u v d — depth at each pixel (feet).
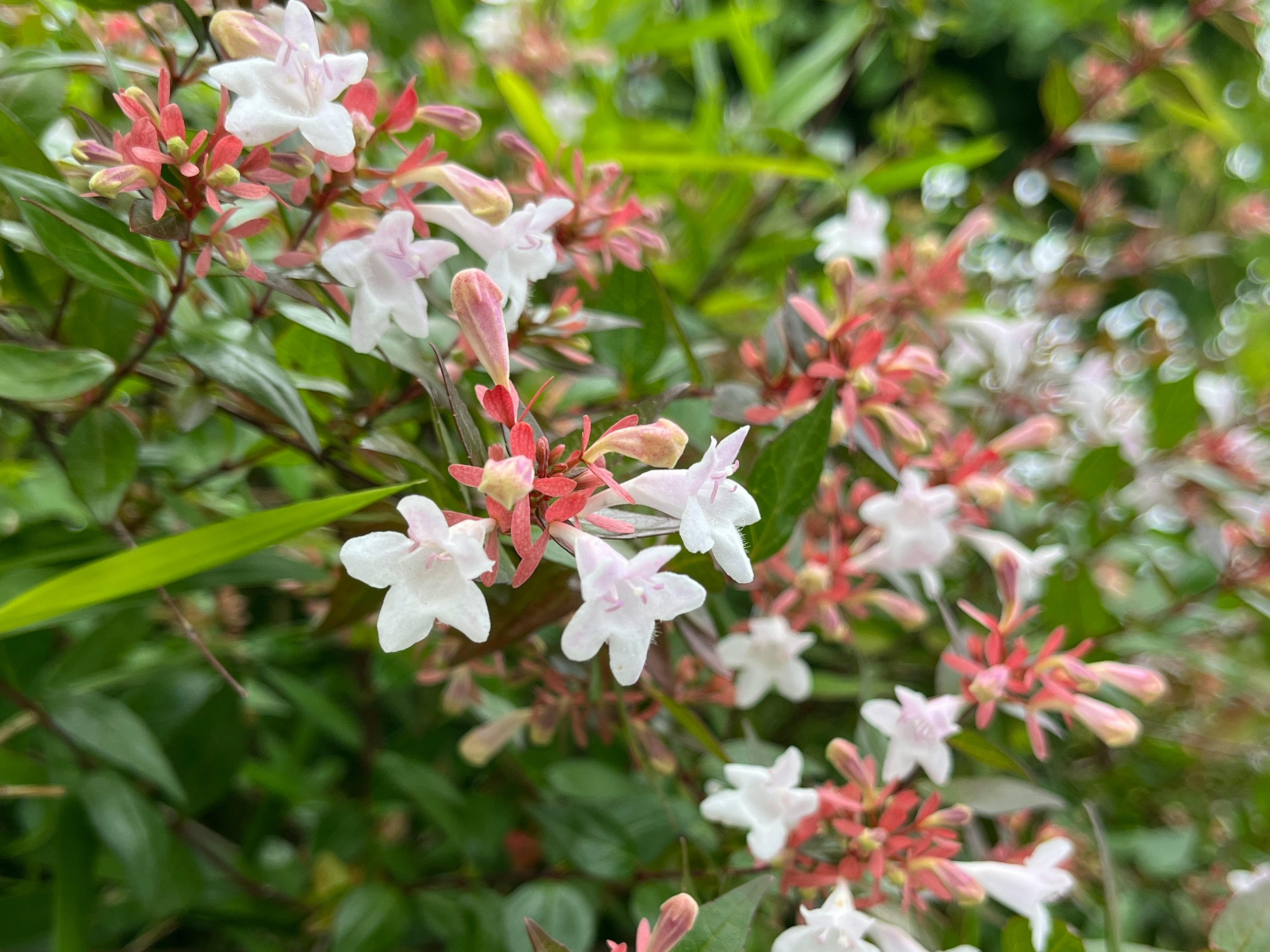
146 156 0.49
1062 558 0.88
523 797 0.82
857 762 0.62
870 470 0.71
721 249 1.14
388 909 0.74
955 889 0.59
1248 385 1.25
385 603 0.45
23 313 0.61
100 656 0.71
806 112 1.17
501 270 0.55
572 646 0.46
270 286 0.53
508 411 0.49
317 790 0.84
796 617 0.72
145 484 0.69
